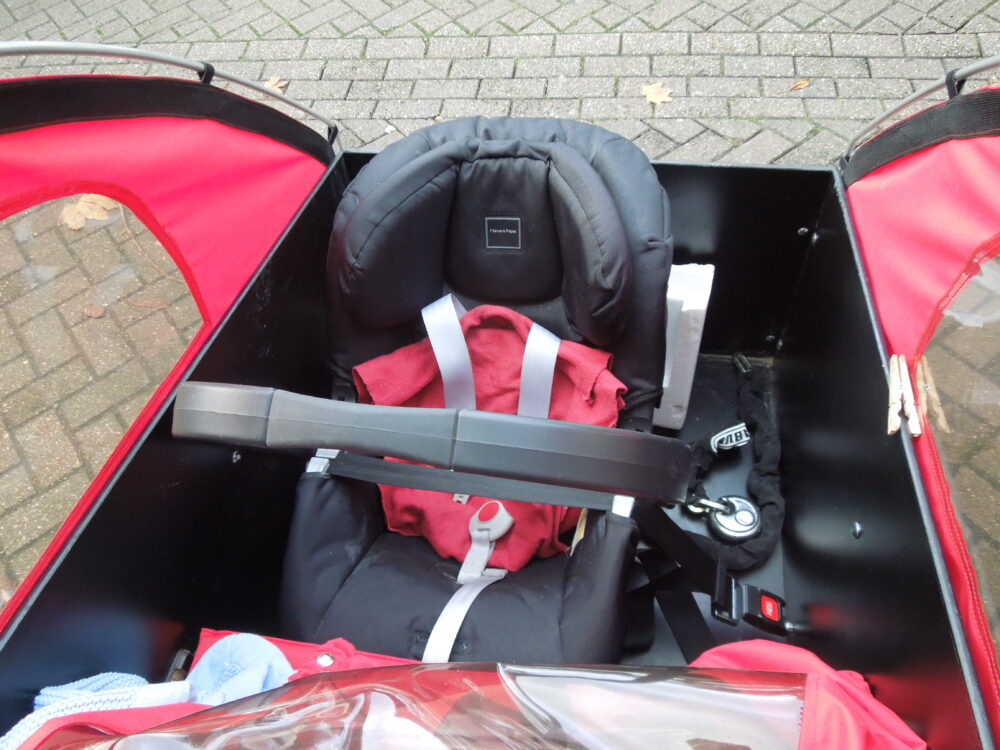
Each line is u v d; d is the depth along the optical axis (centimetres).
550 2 241
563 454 68
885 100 197
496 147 104
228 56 239
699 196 138
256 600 124
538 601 99
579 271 101
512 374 113
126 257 122
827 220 128
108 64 239
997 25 208
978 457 81
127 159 94
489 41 231
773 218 138
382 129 213
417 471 105
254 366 117
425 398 118
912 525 79
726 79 209
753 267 147
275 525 128
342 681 64
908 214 99
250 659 88
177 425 79
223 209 111
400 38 237
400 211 103
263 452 121
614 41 224
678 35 222
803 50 212
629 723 53
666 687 58
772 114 199
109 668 90
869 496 94
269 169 123
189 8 260
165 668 101
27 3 266
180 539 101
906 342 91
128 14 259
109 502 86
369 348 115
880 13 217
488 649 93
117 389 116
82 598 84
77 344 120
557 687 58
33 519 107
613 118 204
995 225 82
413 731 51
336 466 108
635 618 120
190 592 105
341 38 240
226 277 111
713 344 165
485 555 107
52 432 115
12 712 75
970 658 66
